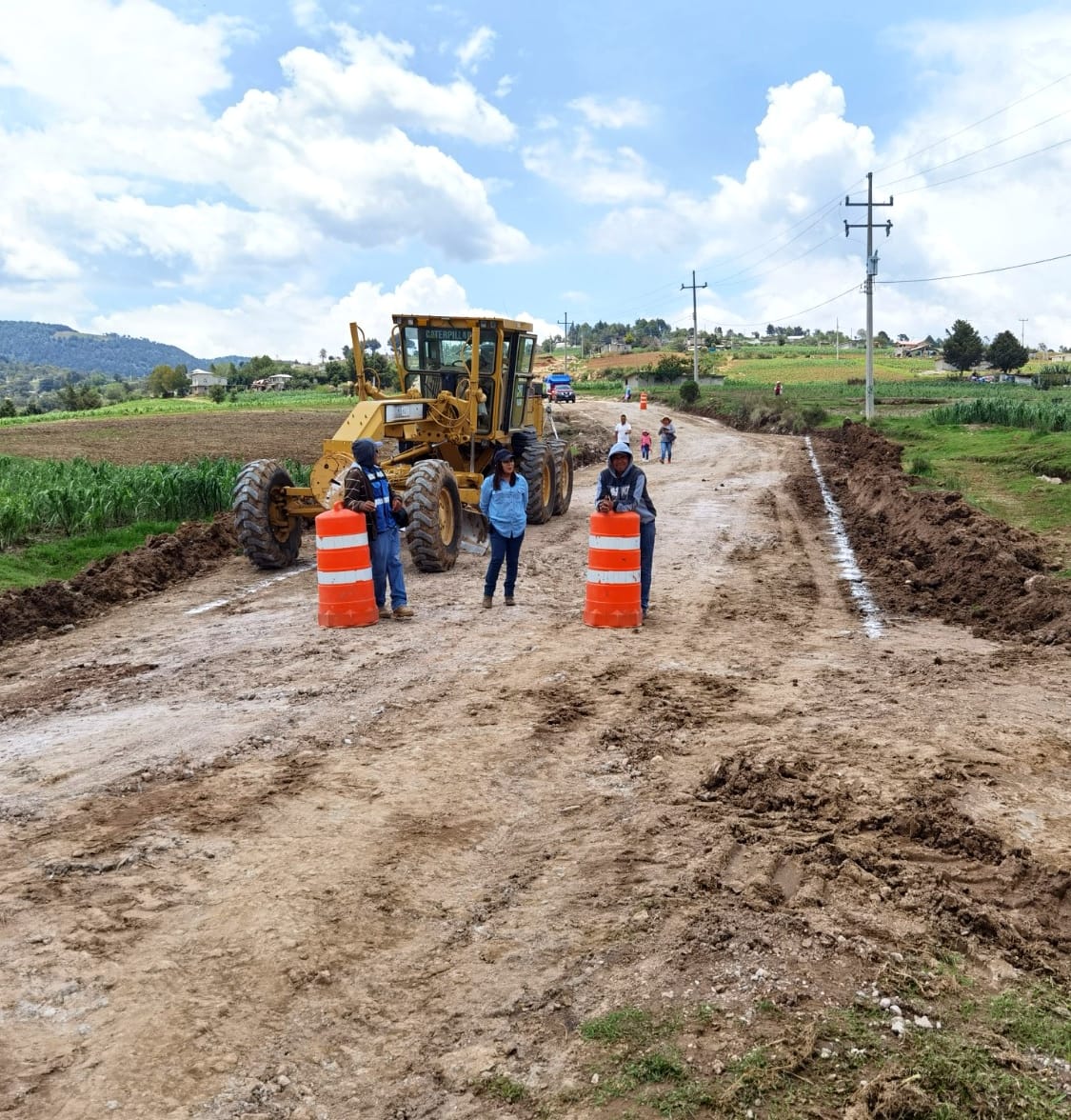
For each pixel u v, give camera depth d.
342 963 3.66
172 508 15.91
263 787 5.41
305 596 11.06
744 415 50.44
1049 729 6.26
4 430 43.59
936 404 56.50
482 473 15.76
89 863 4.49
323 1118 2.87
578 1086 2.94
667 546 14.39
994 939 3.80
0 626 9.45
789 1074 2.94
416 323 15.02
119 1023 3.31
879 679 7.48
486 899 4.14
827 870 4.29
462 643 8.74
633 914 3.94
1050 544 12.33
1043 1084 2.93
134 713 6.85
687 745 6.01
